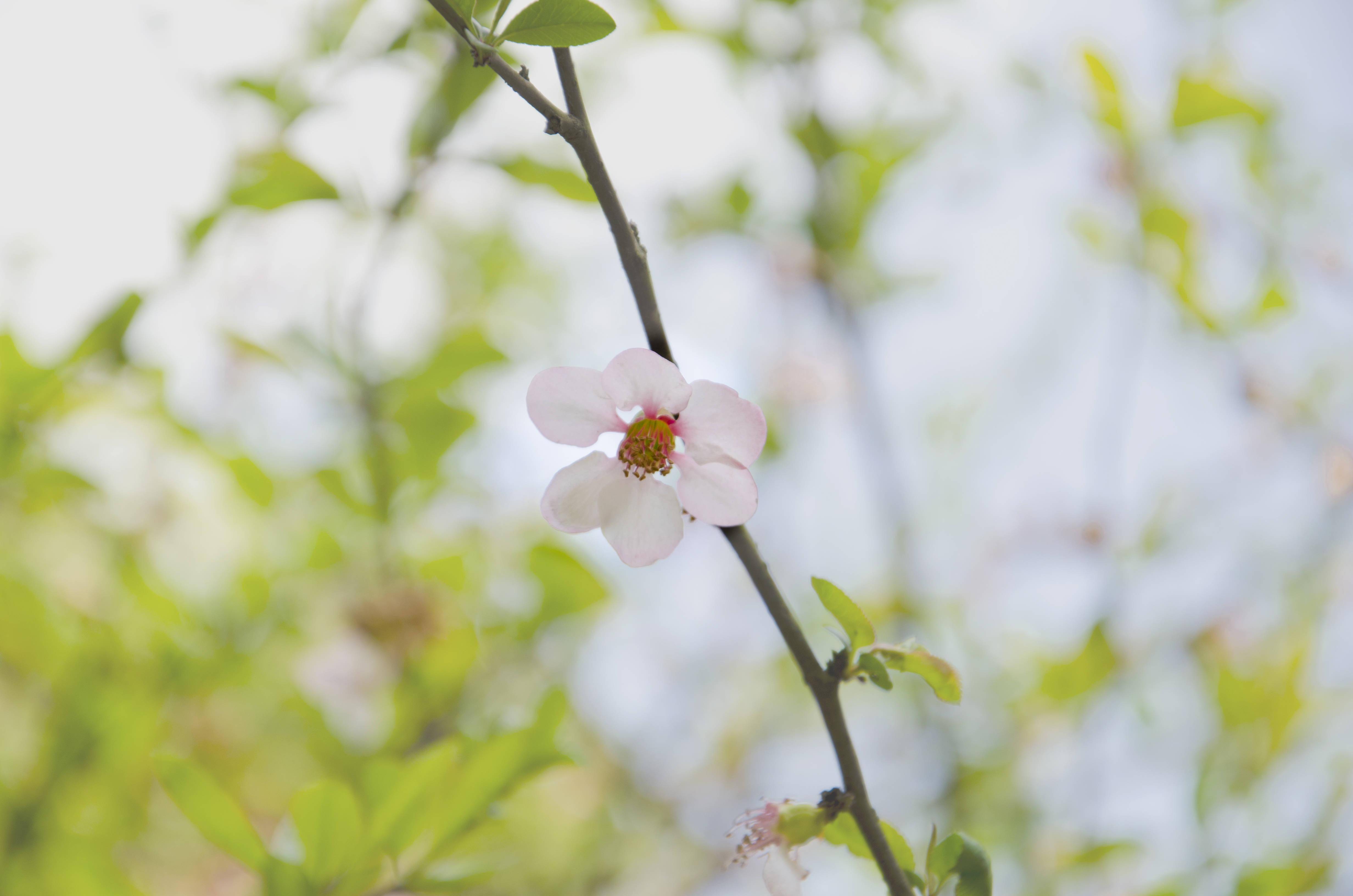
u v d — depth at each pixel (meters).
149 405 0.95
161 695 0.94
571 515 0.83
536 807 1.13
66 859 0.88
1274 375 1.17
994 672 1.18
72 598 0.96
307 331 0.95
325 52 0.95
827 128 1.12
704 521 0.83
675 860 1.24
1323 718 0.98
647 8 1.10
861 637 0.81
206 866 0.97
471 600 0.97
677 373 0.82
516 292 1.30
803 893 0.95
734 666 1.34
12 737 0.95
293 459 1.03
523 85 0.80
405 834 0.85
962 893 0.82
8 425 0.92
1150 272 1.07
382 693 0.98
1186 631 1.10
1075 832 1.02
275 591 0.98
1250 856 0.95
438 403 0.95
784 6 1.09
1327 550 1.12
